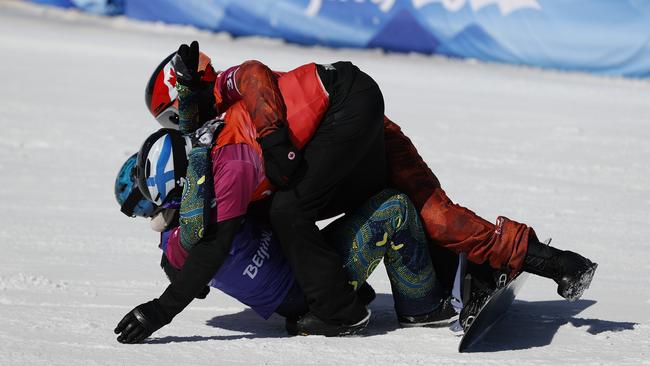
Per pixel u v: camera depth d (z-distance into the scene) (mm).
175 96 15703
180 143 13945
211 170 13562
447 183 29094
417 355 13320
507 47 66875
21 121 39938
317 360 13109
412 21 70562
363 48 72688
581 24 63844
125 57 63500
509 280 14359
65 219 24281
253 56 65062
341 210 14914
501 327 14914
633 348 13602
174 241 14414
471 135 38469
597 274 18969
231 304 16922
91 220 24234
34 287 17438
